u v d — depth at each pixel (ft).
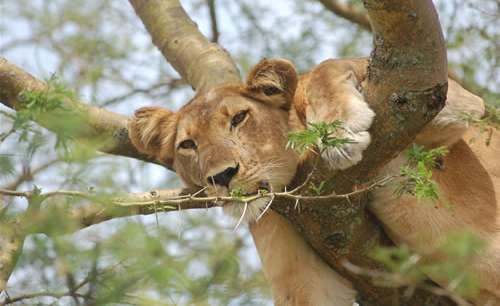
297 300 38.45
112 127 43.50
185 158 38.78
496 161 38.65
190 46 50.52
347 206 35.29
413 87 32.81
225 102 38.37
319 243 36.96
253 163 37.11
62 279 28.73
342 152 33.55
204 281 28.89
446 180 37.91
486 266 36.73
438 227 37.14
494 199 38.01
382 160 34.04
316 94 35.42
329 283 38.65
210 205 37.40
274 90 38.50
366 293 38.68
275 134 37.73
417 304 38.45
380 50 32.81
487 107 38.34
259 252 39.04
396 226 37.09
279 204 36.29
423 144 36.60
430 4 31.94
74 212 29.58
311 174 32.83
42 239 27.89
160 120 40.78
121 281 27.66
